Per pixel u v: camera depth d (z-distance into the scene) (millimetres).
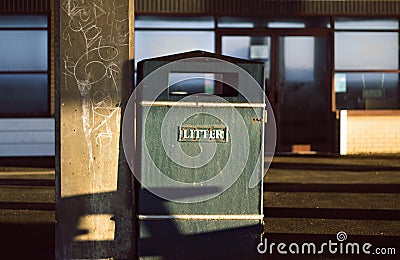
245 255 7582
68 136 7621
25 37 18453
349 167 16688
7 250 8898
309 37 19109
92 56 7645
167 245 7523
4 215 11086
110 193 7664
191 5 18641
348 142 19016
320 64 19172
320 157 18438
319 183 14492
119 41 7672
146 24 18609
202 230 7551
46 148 18438
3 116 18438
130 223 7688
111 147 7664
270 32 18969
